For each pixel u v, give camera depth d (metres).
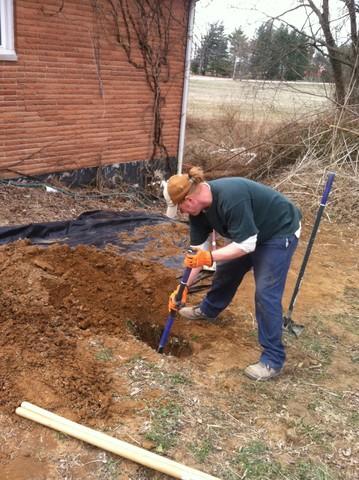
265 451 2.82
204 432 2.90
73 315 3.90
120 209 7.68
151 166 9.79
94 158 8.63
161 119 9.62
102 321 3.89
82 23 7.69
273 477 2.66
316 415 3.19
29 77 7.21
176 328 4.11
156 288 4.61
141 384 3.22
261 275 3.36
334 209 7.71
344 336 4.29
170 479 2.56
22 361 3.22
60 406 2.91
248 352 3.83
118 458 2.63
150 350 3.62
